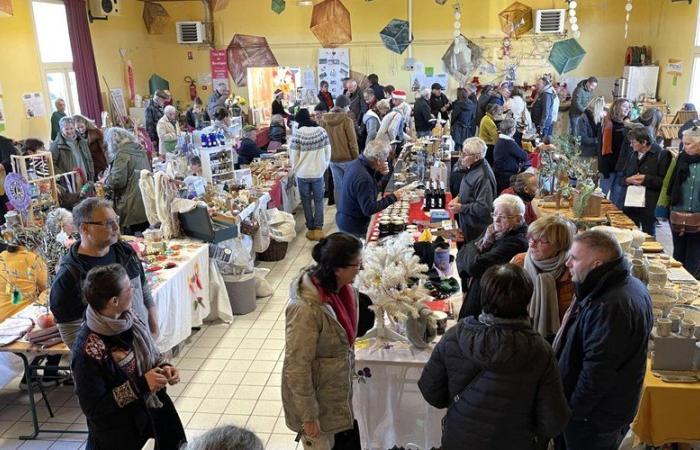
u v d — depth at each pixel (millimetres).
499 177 6164
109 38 11227
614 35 11938
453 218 4707
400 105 9266
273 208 6543
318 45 12797
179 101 13328
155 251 4457
